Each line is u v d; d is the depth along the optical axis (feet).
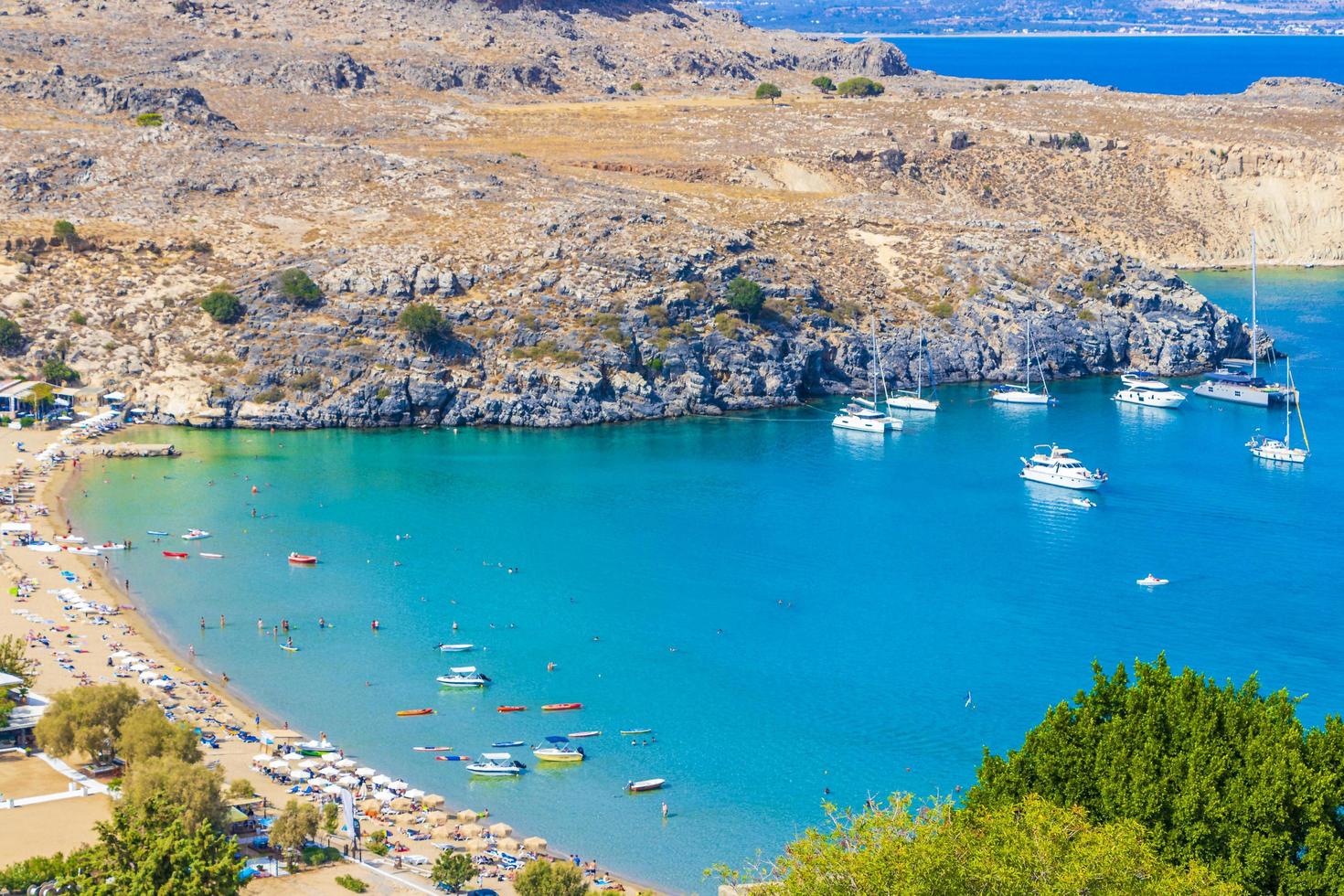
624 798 536.83
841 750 568.82
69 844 461.78
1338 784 390.01
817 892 351.87
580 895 456.45
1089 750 418.92
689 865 496.23
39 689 585.63
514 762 559.38
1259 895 380.37
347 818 495.00
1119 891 348.38
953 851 353.92
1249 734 409.08
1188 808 385.70
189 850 404.16
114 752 529.04
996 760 432.25
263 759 545.44
